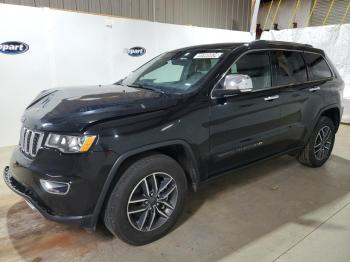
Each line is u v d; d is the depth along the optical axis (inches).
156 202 91.7
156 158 88.5
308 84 139.5
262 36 317.7
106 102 88.1
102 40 219.6
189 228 101.7
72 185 75.9
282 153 136.3
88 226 82.0
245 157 116.4
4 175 97.2
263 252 89.4
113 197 83.0
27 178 81.4
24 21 184.7
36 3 257.0
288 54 134.0
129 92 103.0
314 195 127.6
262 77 118.9
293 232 99.7
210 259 86.3
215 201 121.1
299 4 471.8
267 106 117.9
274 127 124.0
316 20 454.3
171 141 89.1
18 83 190.4
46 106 92.7
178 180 95.2
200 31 284.0
